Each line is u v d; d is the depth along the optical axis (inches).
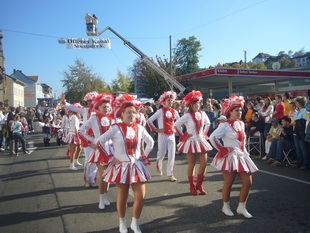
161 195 199.6
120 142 138.4
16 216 168.7
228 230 140.6
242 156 153.9
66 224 155.1
